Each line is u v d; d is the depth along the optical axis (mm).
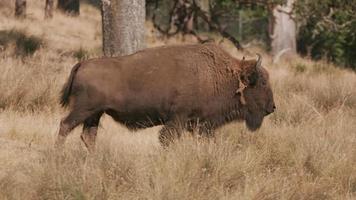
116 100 28828
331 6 78500
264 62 83688
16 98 39812
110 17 42781
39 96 40562
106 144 28766
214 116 30078
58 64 54438
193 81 29188
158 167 24453
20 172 24203
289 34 95375
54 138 31031
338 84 52656
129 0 42656
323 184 26859
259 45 123188
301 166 28422
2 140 29688
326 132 33469
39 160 25297
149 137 34062
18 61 50281
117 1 42562
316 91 51406
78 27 94375
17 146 28578
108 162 24594
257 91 30750
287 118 40250
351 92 49562
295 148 30188
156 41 91312
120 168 24344
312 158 28969
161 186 22750
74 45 76562
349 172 28125
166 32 82562
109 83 28734
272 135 31938
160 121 29516
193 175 24328
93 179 23000
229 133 32188
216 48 30203
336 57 105000
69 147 27797
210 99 29672
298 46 114312
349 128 35812
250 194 23703
